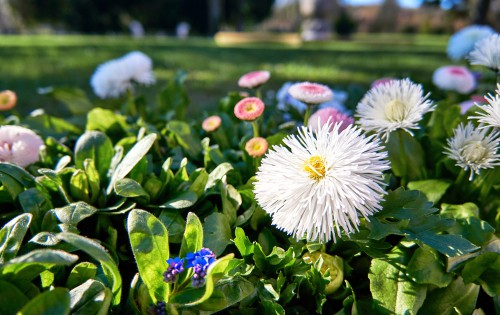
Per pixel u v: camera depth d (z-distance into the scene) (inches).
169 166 10.1
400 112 9.3
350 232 8.0
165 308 7.1
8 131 11.0
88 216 8.6
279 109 17.0
